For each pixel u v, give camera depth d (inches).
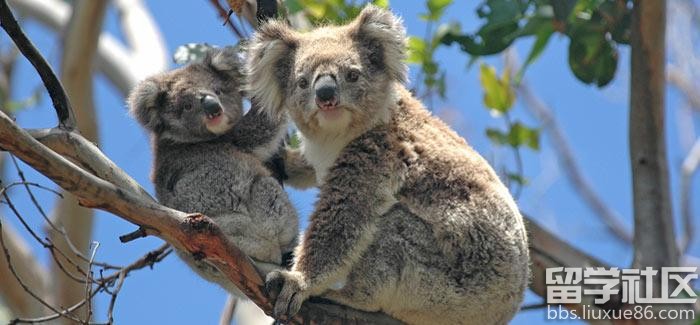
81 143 350.6
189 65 471.8
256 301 356.5
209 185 424.8
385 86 406.6
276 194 417.7
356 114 397.4
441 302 381.4
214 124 440.5
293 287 361.7
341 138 405.7
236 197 419.2
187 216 327.0
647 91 480.7
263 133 444.5
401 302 381.4
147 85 458.6
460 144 409.1
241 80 462.9
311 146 416.8
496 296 383.9
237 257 337.7
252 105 448.1
